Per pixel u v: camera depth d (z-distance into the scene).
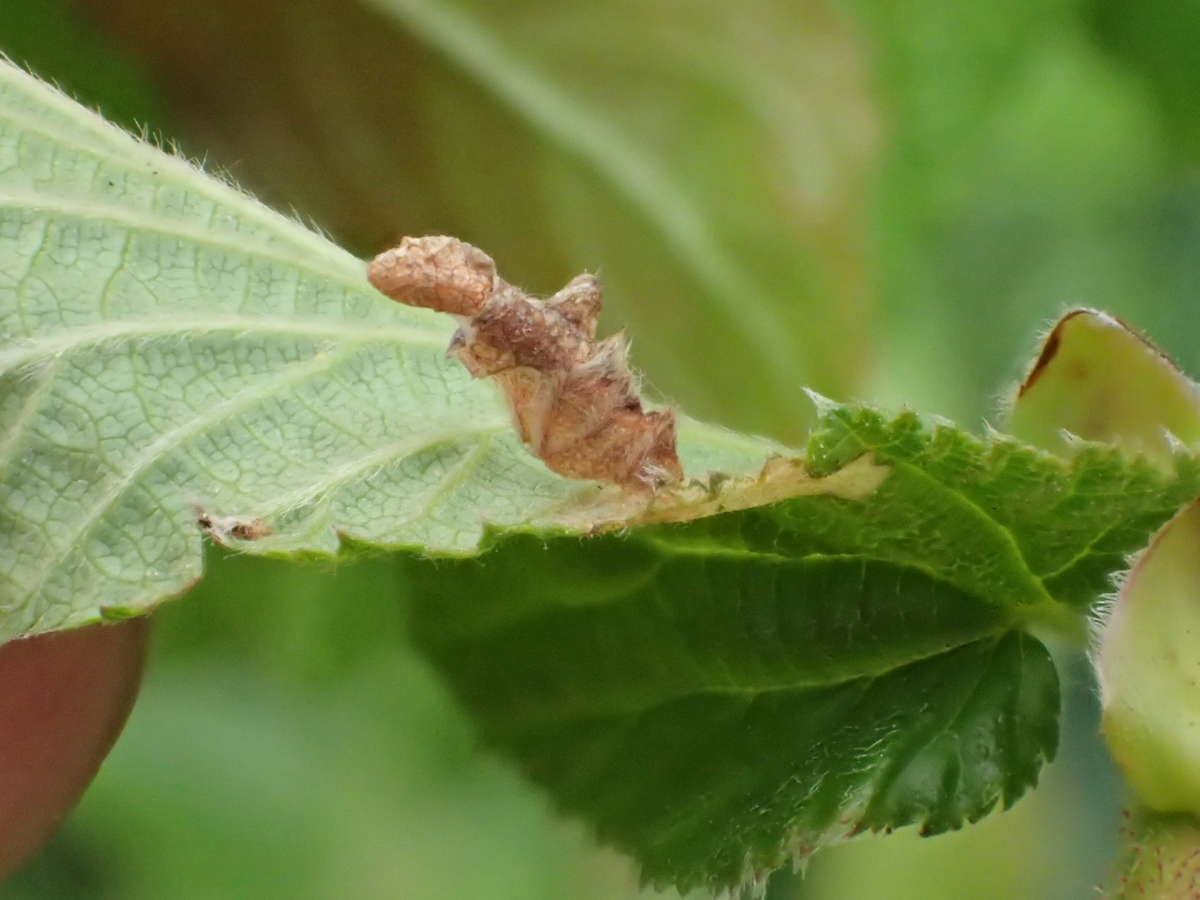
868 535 0.05
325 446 0.05
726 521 0.05
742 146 0.07
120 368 0.05
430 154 0.07
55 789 0.06
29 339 0.05
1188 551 0.05
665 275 0.07
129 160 0.06
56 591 0.05
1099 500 0.05
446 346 0.06
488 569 0.05
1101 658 0.05
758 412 0.07
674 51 0.07
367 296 0.06
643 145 0.07
